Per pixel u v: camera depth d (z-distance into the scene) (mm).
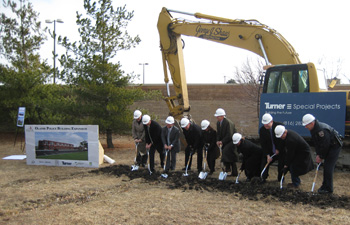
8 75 16094
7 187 7047
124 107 12766
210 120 17266
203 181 7285
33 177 8008
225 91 17312
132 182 7387
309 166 6492
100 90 12133
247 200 5918
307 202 5707
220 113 7539
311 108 7949
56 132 9359
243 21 10031
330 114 7727
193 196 6211
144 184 7215
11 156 11039
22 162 10039
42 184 7305
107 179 7742
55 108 12609
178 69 11359
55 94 15141
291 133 6293
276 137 6703
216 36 10445
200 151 8016
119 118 12227
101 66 12273
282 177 6609
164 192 6516
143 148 8875
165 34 11461
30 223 4832
